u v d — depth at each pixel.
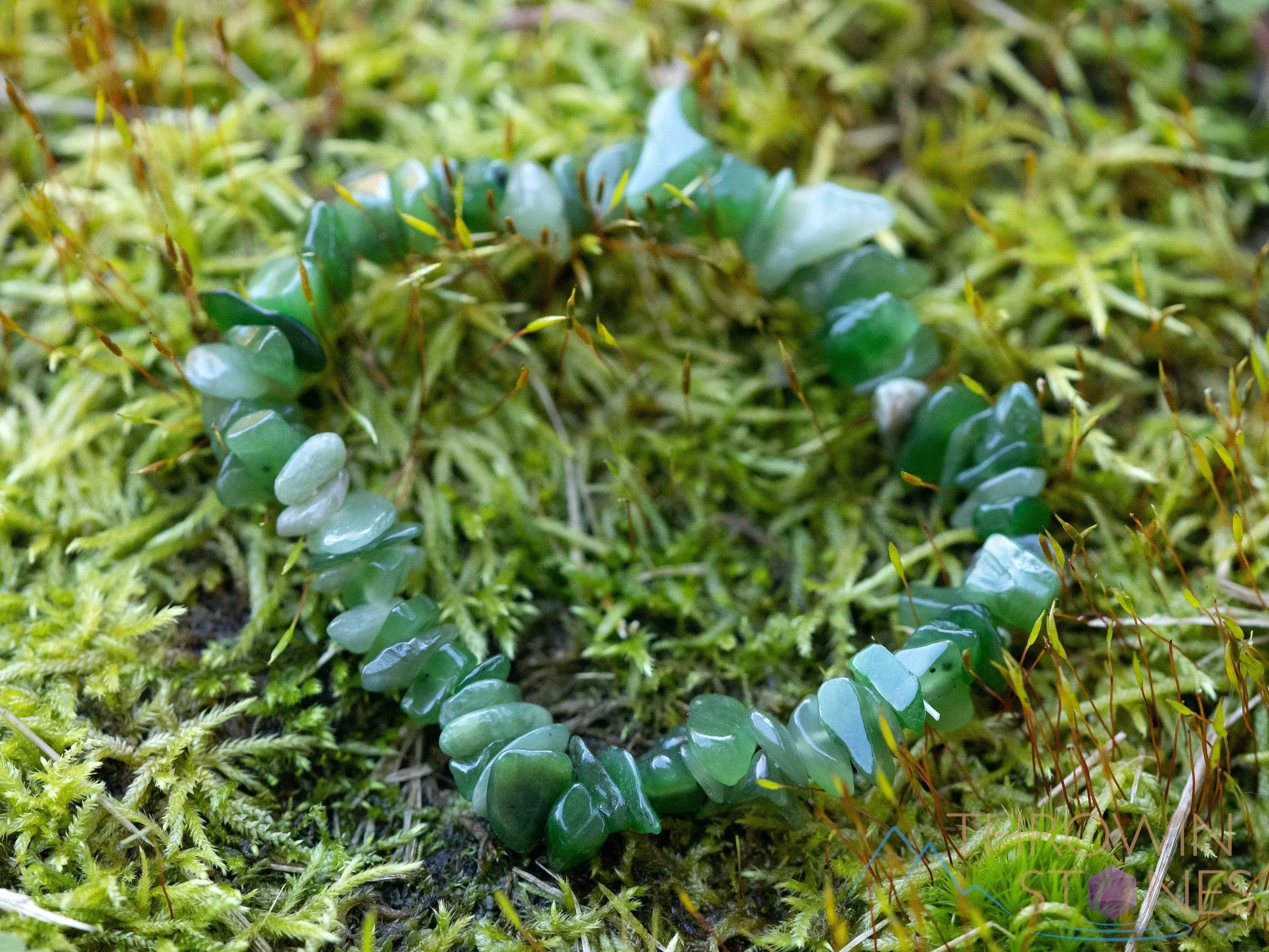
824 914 0.17
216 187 0.20
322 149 0.20
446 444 0.19
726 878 0.17
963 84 0.21
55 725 0.17
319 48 0.21
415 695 0.17
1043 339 0.20
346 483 0.18
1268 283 0.20
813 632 0.18
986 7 0.22
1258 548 0.18
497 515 0.19
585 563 0.19
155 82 0.19
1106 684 0.18
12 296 0.19
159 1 0.21
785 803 0.17
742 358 0.20
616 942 0.17
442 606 0.18
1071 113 0.21
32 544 0.18
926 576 0.18
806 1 0.22
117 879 0.16
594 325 0.20
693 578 0.18
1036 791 0.17
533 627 0.18
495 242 0.19
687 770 0.17
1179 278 0.20
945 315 0.19
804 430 0.19
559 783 0.17
